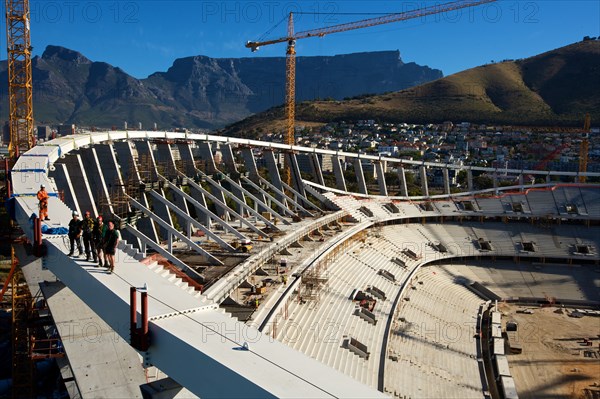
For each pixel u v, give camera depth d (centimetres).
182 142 6875
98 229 2005
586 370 5666
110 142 5509
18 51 7081
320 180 9794
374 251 7688
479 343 5950
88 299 1961
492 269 8775
